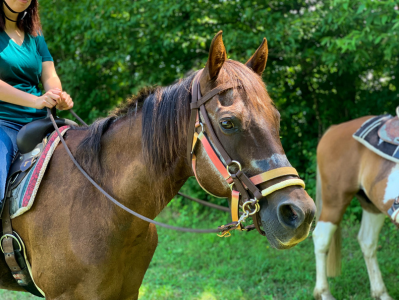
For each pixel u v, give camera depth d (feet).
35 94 6.10
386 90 16.42
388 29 13.37
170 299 10.38
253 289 11.06
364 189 10.46
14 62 5.68
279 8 16.87
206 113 4.30
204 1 16.79
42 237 4.99
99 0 16.40
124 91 19.49
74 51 18.95
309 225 3.97
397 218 9.22
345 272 11.93
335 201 10.91
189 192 17.60
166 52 17.63
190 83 4.72
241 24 16.78
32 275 5.27
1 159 5.34
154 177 4.80
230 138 4.14
